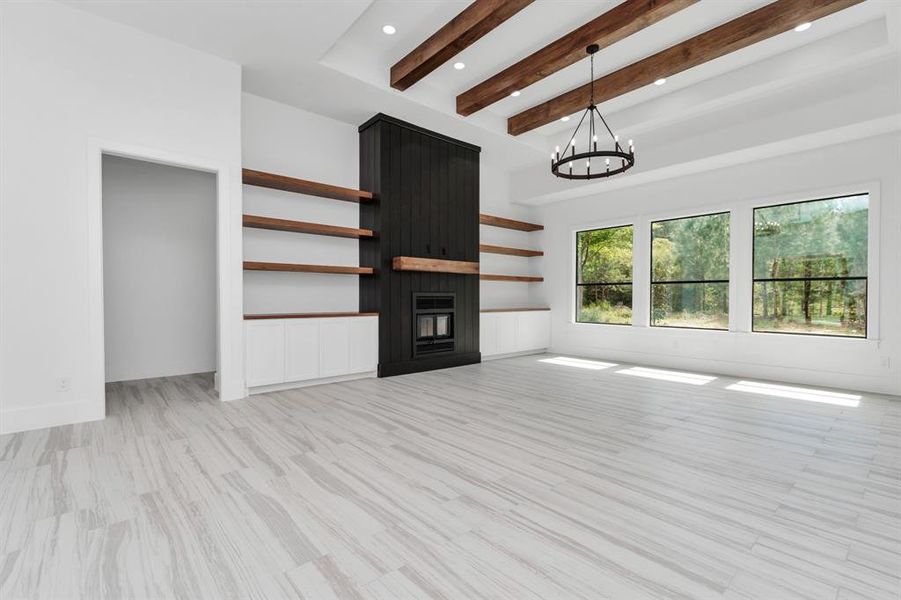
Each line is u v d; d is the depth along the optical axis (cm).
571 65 444
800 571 151
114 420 328
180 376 504
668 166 550
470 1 350
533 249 799
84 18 326
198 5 322
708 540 171
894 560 158
